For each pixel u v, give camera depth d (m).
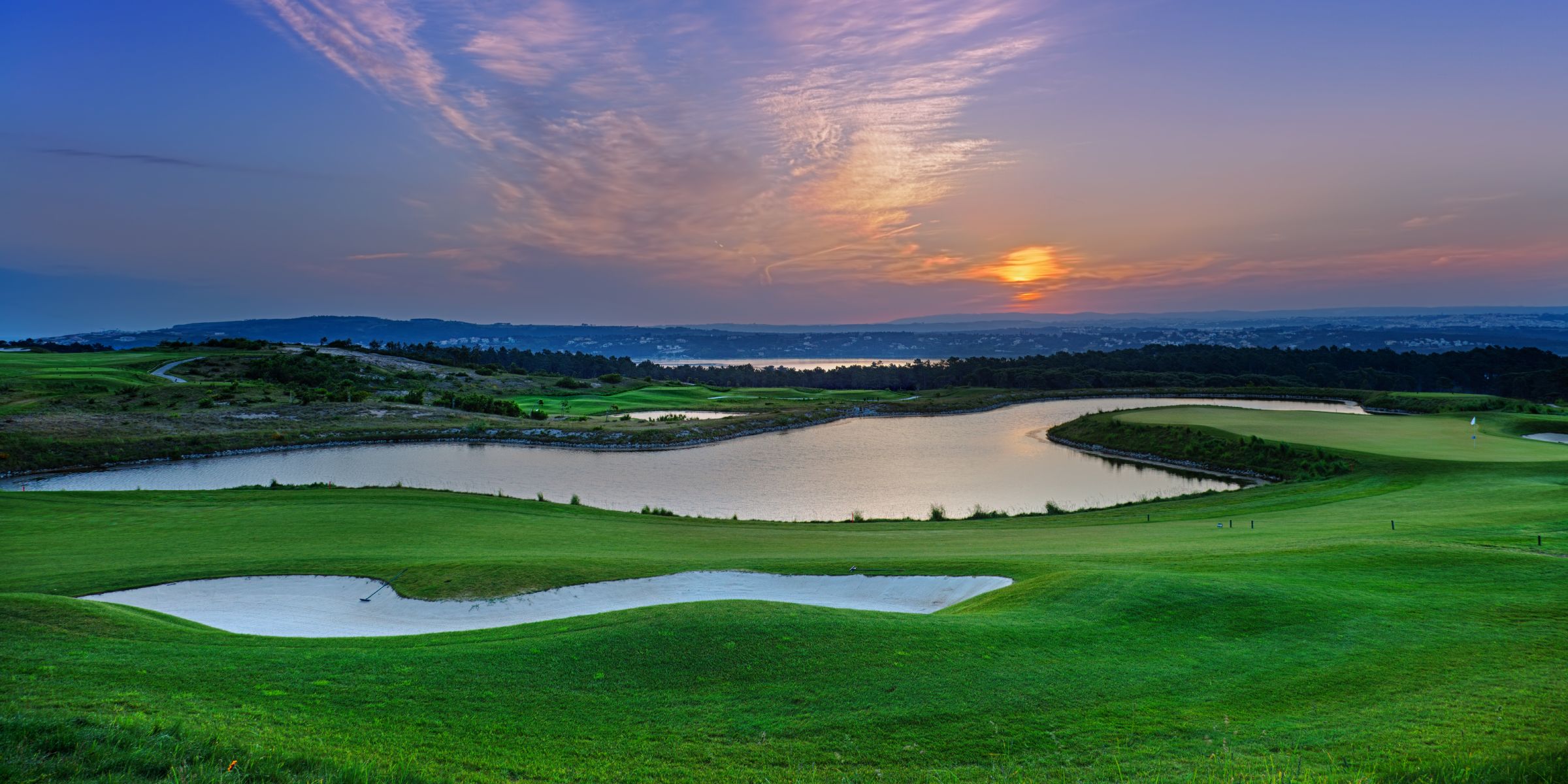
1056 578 20.42
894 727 12.20
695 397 145.62
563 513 38.28
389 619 20.91
